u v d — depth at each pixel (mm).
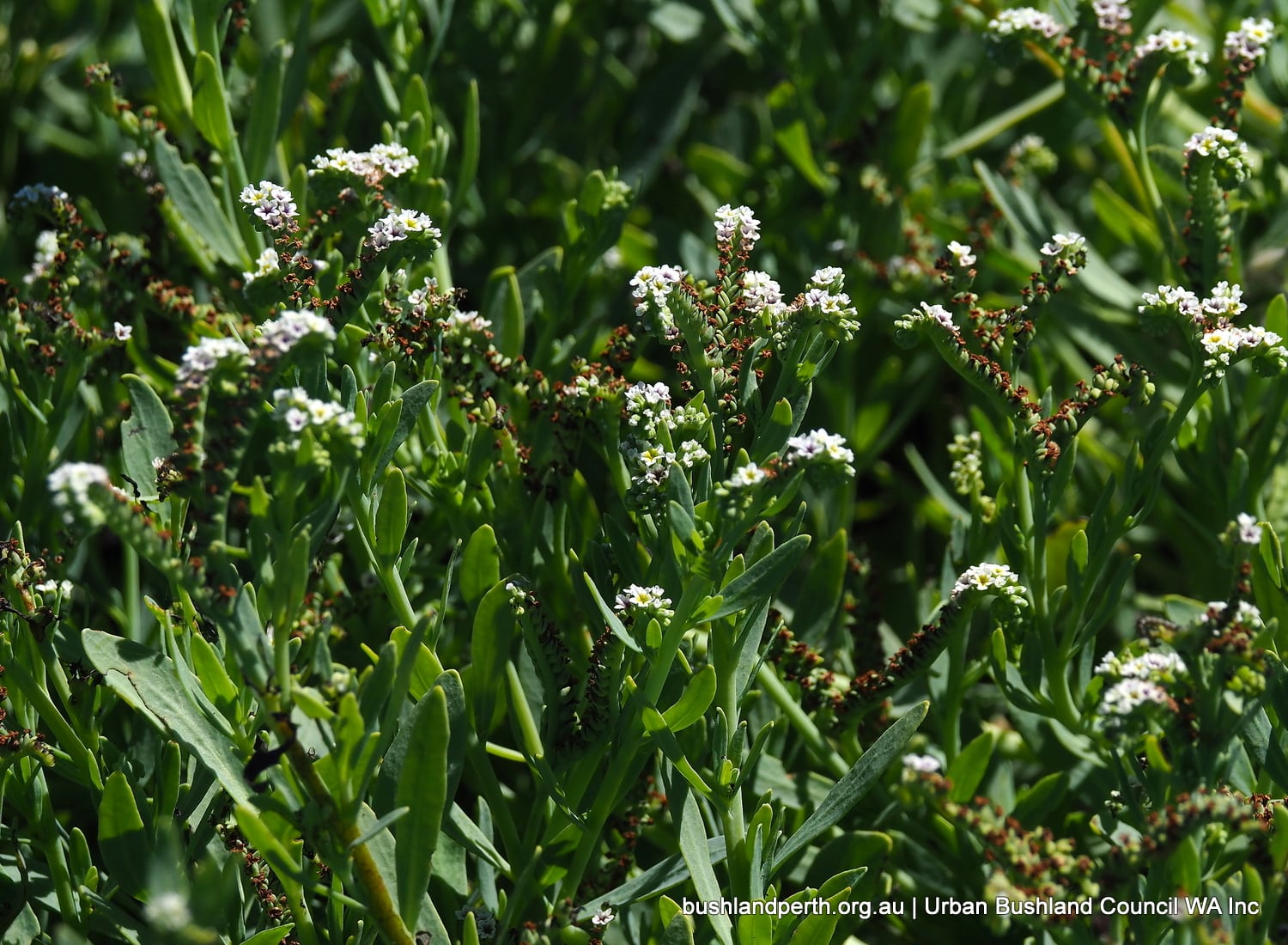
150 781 1252
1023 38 1312
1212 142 1272
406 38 1347
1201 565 1354
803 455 1180
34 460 1281
